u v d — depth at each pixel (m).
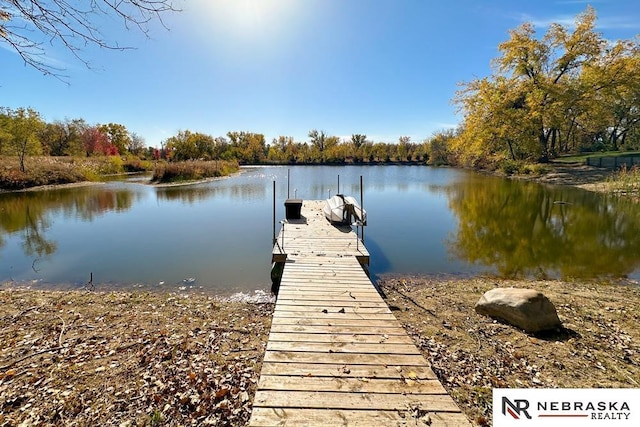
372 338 3.35
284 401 2.41
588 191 17.12
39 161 24.22
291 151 56.81
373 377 2.70
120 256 8.12
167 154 46.62
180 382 3.16
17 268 7.28
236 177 30.91
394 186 22.56
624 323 4.41
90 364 3.45
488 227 10.89
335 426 2.18
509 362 3.52
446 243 9.11
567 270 7.05
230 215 13.30
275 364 2.87
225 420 2.69
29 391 3.01
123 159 39.00
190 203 16.19
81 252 8.44
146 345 3.88
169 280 6.60
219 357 3.65
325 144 58.88
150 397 2.94
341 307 4.15
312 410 2.32
